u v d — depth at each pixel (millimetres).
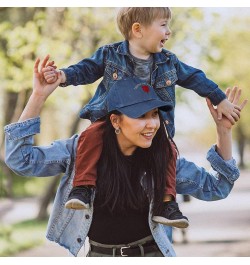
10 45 13461
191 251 12195
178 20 13656
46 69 3988
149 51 4496
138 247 4078
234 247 12625
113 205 3982
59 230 4199
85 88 13703
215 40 14266
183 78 4629
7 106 19984
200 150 54875
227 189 4484
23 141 3982
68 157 4125
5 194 24312
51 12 14602
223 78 14492
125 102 3900
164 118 4559
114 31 14000
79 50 14219
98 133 4051
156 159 4031
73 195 3988
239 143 41875
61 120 29922
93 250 4137
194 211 19922
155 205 4039
